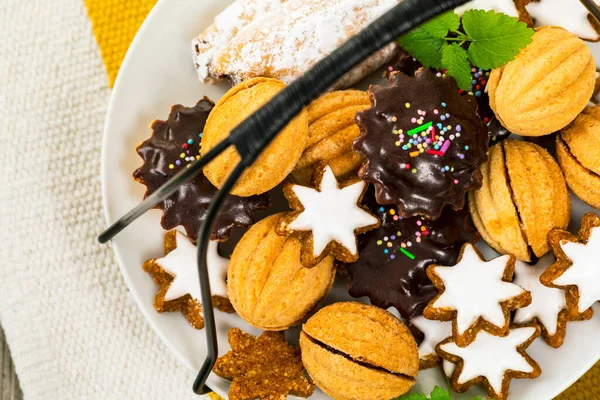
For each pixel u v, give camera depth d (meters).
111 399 0.57
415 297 0.52
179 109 0.53
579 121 0.52
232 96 0.51
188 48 0.55
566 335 0.53
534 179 0.52
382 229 0.53
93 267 0.58
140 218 0.54
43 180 0.58
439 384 0.54
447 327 0.53
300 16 0.52
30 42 0.58
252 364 0.52
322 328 0.51
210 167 0.51
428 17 0.43
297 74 0.53
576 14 0.54
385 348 0.51
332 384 0.51
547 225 0.52
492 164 0.53
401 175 0.51
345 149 0.53
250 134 0.43
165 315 0.54
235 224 0.52
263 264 0.51
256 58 0.53
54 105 0.58
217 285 0.53
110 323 0.57
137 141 0.54
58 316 0.58
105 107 0.58
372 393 0.51
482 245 0.54
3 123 0.58
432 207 0.51
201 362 0.54
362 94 0.53
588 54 0.52
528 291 0.52
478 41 0.51
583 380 0.57
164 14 0.54
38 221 0.58
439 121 0.51
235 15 0.53
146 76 0.54
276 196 0.54
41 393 0.58
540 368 0.53
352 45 0.43
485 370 0.52
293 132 0.50
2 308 0.58
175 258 0.53
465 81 0.52
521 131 0.52
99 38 0.58
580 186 0.53
